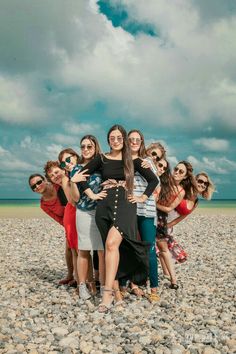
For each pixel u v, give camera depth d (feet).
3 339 17.62
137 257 22.47
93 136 23.84
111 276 21.94
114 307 21.91
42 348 16.90
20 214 120.06
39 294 25.55
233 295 25.61
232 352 16.56
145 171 22.88
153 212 23.76
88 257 24.06
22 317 20.81
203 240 54.95
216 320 20.58
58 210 26.81
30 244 52.49
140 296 24.41
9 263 38.27
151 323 19.74
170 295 25.34
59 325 19.65
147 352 16.51
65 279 28.25
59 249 48.16
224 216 105.70
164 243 26.78
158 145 25.80
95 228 23.41
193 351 16.55
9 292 26.05
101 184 22.76
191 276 31.37
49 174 25.73
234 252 44.39
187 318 20.63
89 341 17.60
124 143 22.66
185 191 26.68
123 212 22.08
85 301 23.16
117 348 16.84
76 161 24.64
